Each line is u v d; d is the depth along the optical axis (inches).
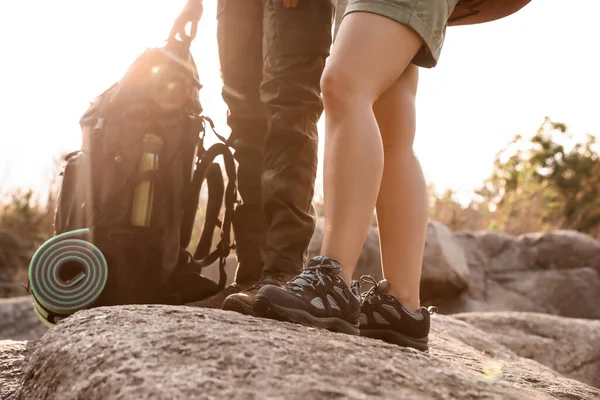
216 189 105.3
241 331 54.4
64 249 92.7
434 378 49.3
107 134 94.0
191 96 97.8
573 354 147.6
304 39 87.3
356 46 66.9
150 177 93.4
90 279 92.2
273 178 88.6
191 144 96.8
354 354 51.5
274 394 42.6
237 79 96.7
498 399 47.4
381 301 73.4
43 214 365.1
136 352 49.1
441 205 304.0
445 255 224.4
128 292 93.7
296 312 63.0
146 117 94.3
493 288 239.1
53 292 92.0
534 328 155.2
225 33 96.7
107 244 93.0
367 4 68.0
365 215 66.2
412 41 68.4
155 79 95.3
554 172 681.0
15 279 329.1
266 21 90.3
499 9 78.2
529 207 325.1
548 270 243.3
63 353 54.6
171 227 95.1
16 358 83.7
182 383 43.6
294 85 87.8
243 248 98.0
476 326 156.6
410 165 75.0
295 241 88.1
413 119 76.4
